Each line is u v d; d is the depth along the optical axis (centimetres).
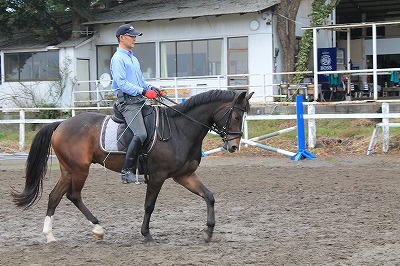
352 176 1508
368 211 1094
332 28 2512
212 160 1934
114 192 1387
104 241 928
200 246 875
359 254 803
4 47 3522
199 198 1281
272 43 3044
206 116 909
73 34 3462
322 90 2922
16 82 3472
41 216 1139
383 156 1827
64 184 941
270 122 2502
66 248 887
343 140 2053
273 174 1591
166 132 900
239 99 898
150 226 1026
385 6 3747
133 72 912
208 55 3203
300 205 1173
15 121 2362
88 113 964
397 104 2380
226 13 3023
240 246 866
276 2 3030
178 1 3481
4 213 1175
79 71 3394
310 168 1678
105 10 3609
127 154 893
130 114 899
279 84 2786
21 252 866
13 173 1789
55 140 939
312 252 819
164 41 3297
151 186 905
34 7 3322
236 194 1314
